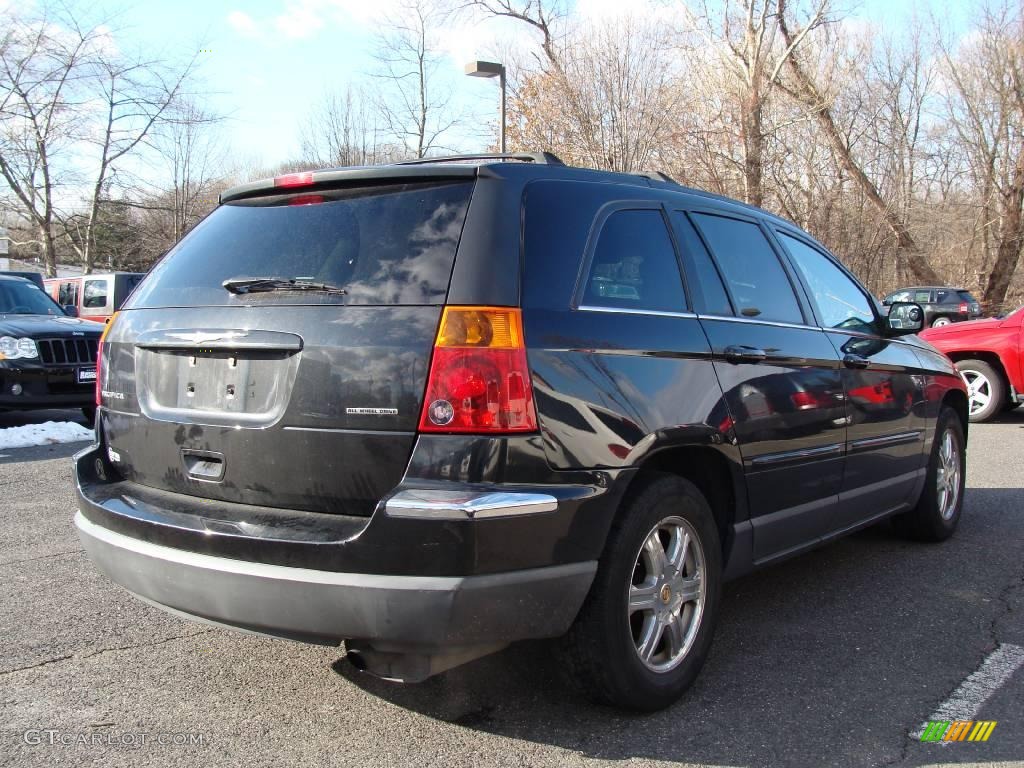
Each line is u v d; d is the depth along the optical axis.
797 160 26.89
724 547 3.59
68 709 3.17
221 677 3.45
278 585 2.63
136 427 3.22
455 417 2.61
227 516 2.85
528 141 24.56
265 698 3.27
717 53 22.48
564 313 2.89
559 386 2.77
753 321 3.77
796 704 3.27
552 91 23.39
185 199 35.84
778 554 3.88
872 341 4.72
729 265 3.82
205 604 2.78
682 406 3.19
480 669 3.53
